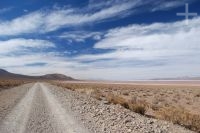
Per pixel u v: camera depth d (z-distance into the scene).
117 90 55.56
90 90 41.72
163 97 36.72
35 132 10.54
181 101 30.86
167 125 12.69
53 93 34.91
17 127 11.46
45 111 16.52
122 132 10.78
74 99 25.50
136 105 17.92
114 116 14.66
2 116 14.23
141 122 13.02
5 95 29.72
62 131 10.80
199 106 25.78
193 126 12.77
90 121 13.14
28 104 20.22
